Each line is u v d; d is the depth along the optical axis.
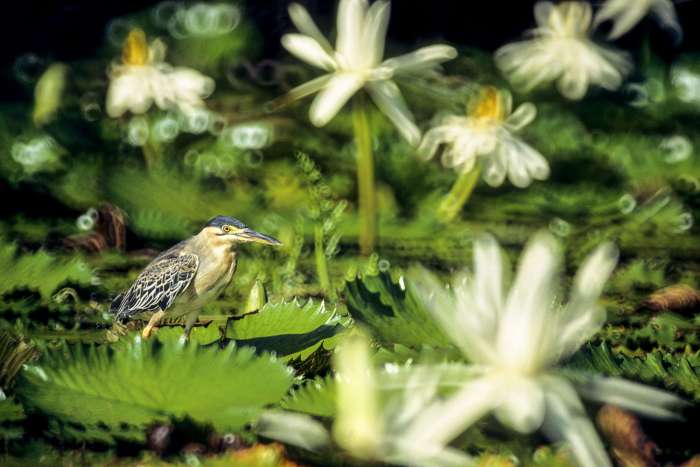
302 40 10.97
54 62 22.66
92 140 16.25
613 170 17.09
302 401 5.70
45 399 5.71
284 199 14.96
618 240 13.98
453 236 13.70
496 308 4.34
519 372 4.29
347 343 6.12
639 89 20.67
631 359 6.61
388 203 15.05
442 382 4.35
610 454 5.67
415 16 25.14
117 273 11.26
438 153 16.25
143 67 15.62
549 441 5.79
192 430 5.70
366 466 5.26
